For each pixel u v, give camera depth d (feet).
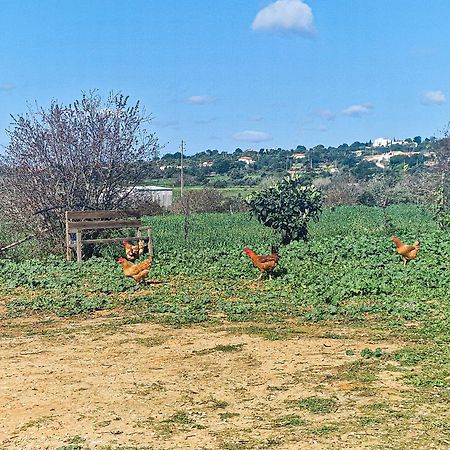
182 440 26.45
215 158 337.11
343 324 45.14
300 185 93.91
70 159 83.35
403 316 46.52
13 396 31.91
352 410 28.96
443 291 53.83
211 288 58.34
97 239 79.30
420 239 86.69
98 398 31.42
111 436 27.07
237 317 47.73
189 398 31.19
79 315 50.24
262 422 27.99
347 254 74.95
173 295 55.62
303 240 91.97
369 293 53.67
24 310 52.29
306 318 46.75
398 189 191.72
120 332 44.14
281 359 37.01
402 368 34.63
